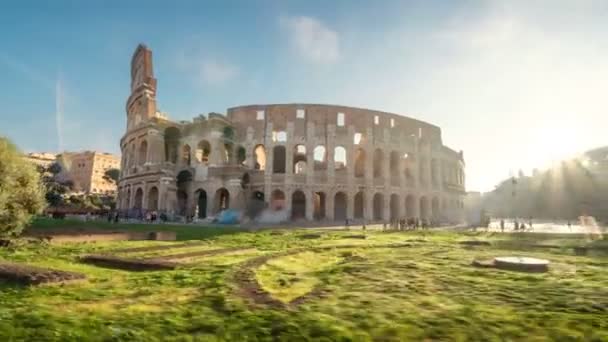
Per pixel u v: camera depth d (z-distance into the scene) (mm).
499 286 13164
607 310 10094
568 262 20266
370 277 14719
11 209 25156
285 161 83625
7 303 10031
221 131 78312
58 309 9547
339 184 79750
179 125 81688
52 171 131000
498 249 27766
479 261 18750
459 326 8688
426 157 93062
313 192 78312
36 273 12844
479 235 42906
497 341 7836
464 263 18906
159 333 7957
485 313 9727
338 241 32594
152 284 12664
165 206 71062
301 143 80250
